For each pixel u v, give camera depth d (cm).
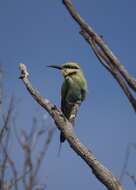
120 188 779
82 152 838
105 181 786
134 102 424
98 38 433
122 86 428
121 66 429
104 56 446
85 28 434
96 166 807
